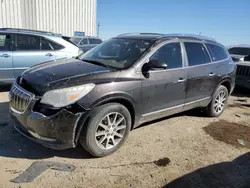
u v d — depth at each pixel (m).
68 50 6.75
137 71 3.58
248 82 7.56
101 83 3.18
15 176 2.85
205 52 4.86
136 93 3.54
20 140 3.69
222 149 3.91
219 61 5.15
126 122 3.54
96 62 3.88
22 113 3.08
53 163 3.16
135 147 3.74
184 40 4.48
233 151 3.88
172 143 3.98
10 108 3.42
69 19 17.14
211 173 3.23
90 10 18.44
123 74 3.43
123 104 3.51
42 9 15.52
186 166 3.34
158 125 4.68
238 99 7.37
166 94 4.03
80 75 3.21
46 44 6.46
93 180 2.90
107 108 3.23
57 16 16.39
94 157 3.37
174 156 3.57
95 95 3.10
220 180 3.10
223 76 5.18
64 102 2.94
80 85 3.04
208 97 5.01
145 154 3.56
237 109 6.21
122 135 3.55
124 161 3.34
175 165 3.34
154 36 4.30
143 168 3.21
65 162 3.21
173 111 4.36
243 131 4.71
